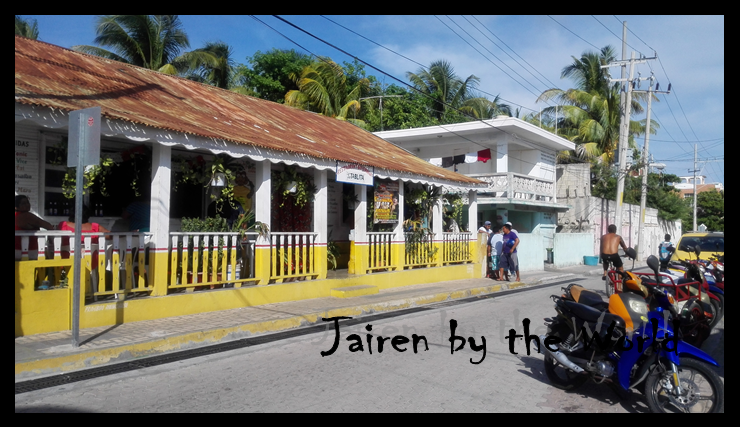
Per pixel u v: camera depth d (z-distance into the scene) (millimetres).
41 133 8531
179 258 9000
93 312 7637
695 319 7938
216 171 9523
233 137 8984
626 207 32781
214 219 9570
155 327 7828
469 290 13633
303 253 11180
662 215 38969
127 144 9633
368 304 10625
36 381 5832
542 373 6703
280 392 5699
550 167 26172
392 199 13633
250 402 5367
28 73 8102
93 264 7824
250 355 7184
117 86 9625
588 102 31922
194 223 9258
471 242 16875
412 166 14383
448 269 15625
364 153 13594
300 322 9047
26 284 7023
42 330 7172
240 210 10844
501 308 11578
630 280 5980
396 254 13820
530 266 21125
